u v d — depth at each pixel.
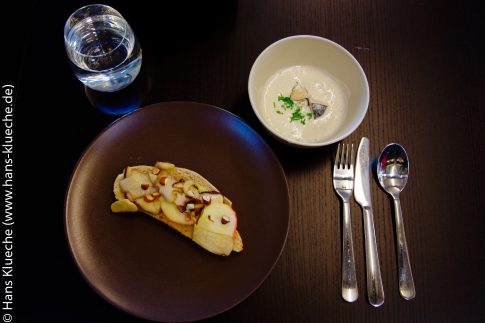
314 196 0.54
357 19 0.64
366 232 0.52
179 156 0.54
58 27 0.61
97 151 0.52
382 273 0.51
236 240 0.49
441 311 0.50
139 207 0.50
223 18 0.63
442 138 0.58
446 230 0.54
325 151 0.56
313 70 0.58
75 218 0.49
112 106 0.58
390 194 0.55
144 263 0.48
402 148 0.56
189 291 0.47
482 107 0.60
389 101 0.60
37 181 0.53
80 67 0.53
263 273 0.47
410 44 0.63
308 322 0.49
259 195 0.52
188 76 0.60
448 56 0.63
